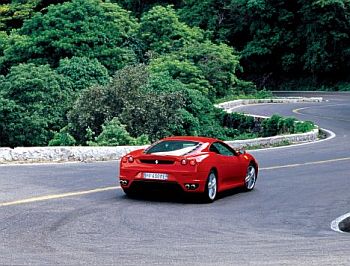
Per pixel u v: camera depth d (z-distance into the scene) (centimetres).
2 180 1703
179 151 1552
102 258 920
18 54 5491
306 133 3597
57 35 5422
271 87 8719
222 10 8531
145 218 1296
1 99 3841
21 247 975
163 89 4303
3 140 3872
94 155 2347
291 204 1594
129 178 1530
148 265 883
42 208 1342
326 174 2202
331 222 1364
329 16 8050
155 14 6700
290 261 924
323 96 7300
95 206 1409
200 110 4409
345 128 4200
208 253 978
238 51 8638
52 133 3916
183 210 1426
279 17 8394
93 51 5516
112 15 6178
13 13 7506
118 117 3359
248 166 1794
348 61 8350
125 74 3512
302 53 8562
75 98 4006
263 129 4159
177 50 6550
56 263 877
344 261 928
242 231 1208
